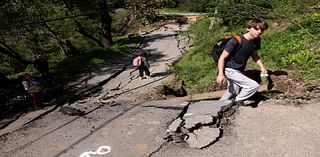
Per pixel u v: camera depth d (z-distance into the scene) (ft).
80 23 83.87
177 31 105.50
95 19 89.30
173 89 32.60
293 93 20.70
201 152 15.58
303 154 14.66
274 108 18.69
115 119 20.57
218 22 58.90
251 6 44.19
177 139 16.80
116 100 30.07
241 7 45.96
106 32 87.15
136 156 15.81
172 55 65.21
